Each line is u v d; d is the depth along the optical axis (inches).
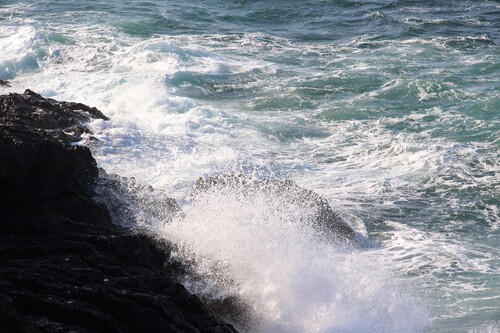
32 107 1558.8
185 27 2869.1
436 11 3282.5
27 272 879.7
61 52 2390.5
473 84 2229.3
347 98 2114.9
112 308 843.4
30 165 1064.8
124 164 1501.0
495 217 1438.2
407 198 1515.7
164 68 2285.9
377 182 1577.3
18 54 2352.4
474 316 1080.8
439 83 2162.9
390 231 1374.3
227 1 3321.9
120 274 937.5
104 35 2637.8
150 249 1067.9
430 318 1076.5
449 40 2709.2
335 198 1499.8
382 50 2615.7
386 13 3235.7
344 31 2935.5
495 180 1588.3
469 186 1562.5
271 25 3006.9
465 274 1208.2
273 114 1989.4
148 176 1460.4
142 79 2172.7
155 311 852.6
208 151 1652.3
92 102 1943.9
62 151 1106.1
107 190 1216.8
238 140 1769.2
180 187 1417.3
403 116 1983.3
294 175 1606.8
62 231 1052.5
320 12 3230.8
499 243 1332.4
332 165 1678.2
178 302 912.9
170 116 1845.5
